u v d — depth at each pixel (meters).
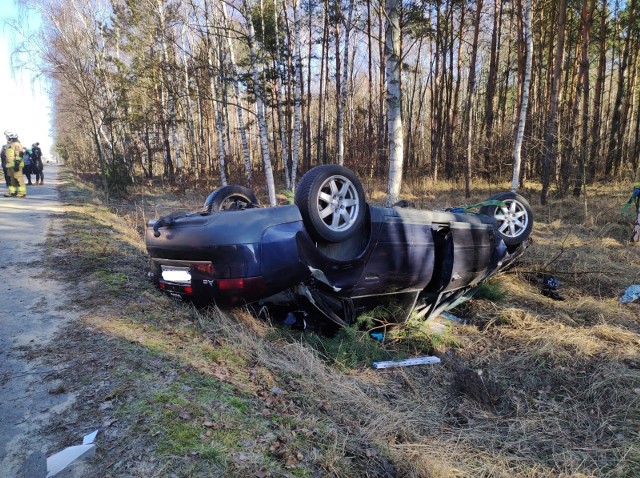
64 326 3.68
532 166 20.20
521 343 4.68
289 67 20.09
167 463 2.13
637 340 4.65
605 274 6.75
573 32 19.58
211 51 18.19
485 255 5.43
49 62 18.17
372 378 3.83
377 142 20.67
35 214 9.56
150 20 18.16
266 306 4.34
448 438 3.09
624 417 3.41
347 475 2.42
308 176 3.87
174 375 2.99
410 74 31.23
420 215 4.68
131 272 5.41
